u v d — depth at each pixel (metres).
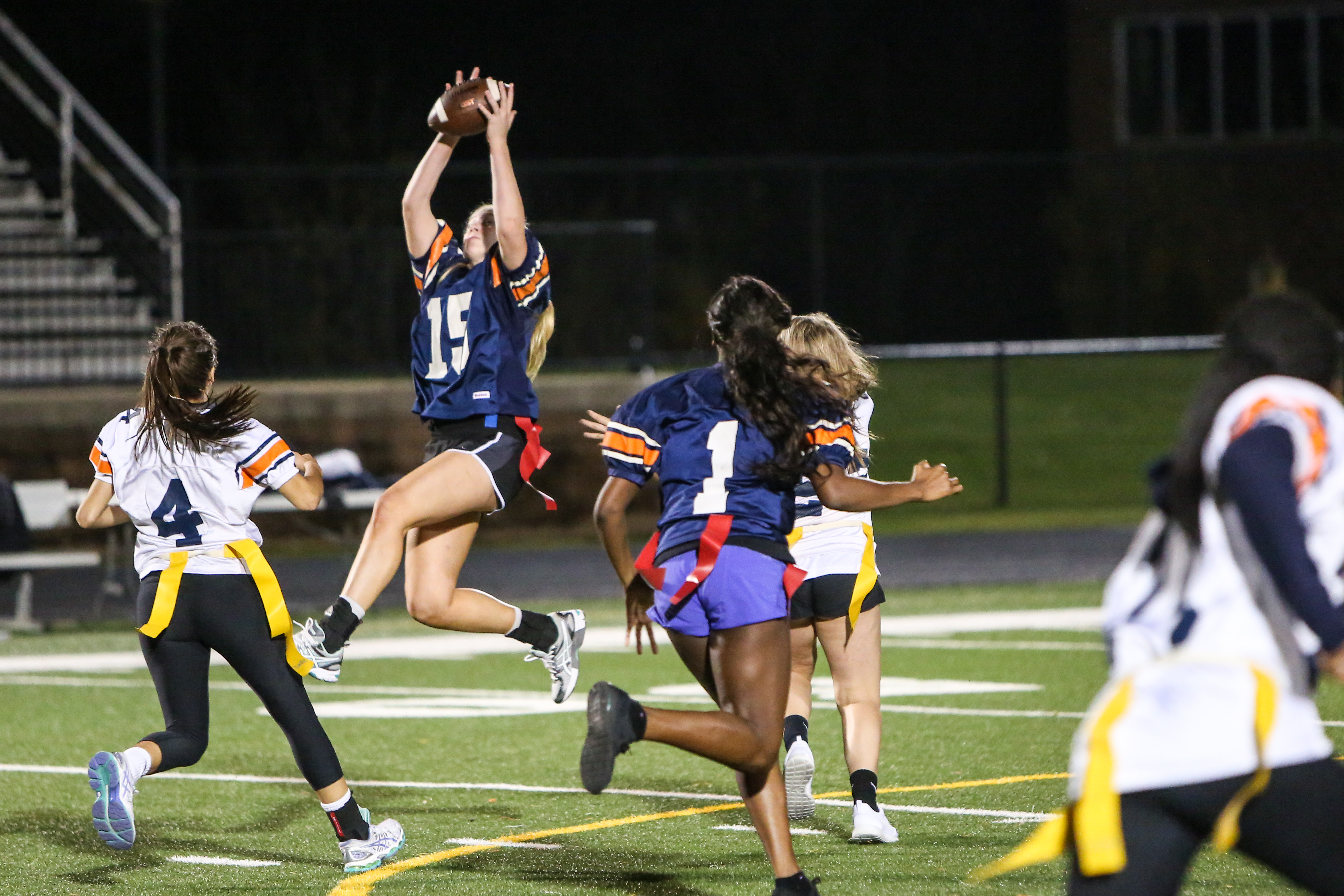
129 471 19.55
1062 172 111.56
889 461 77.62
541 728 29.92
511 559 56.47
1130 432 82.12
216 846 21.47
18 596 46.44
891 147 123.44
